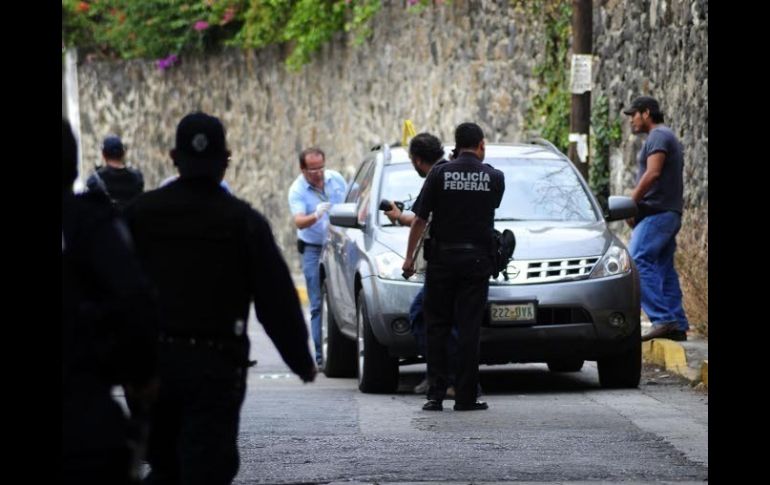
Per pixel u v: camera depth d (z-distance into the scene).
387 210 31.67
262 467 21.67
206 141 15.09
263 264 14.95
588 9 44.25
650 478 20.70
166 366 14.62
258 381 37.47
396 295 30.89
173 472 15.38
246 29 85.12
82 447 11.51
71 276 11.92
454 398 29.69
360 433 25.14
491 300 30.53
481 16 61.25
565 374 36.75
